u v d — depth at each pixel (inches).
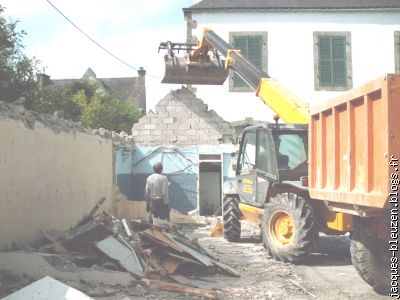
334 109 233.8
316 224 324.2
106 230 283.0
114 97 1065.5
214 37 528.4
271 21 732.0
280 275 294.0
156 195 413.7
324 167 249.4
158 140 668.1
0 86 433.4
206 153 661.9
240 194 422.6
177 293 241.1
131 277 246.4
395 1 753.6
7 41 422.0
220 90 718.5
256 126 394.9
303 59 731.4
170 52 583.5
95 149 470.0
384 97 183.5
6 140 269.7
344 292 252.7
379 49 736.3
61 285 194.4
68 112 590.6
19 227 283.7
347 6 730.2
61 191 361.7
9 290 209.3
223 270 294.5
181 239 316.8
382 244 238.7
